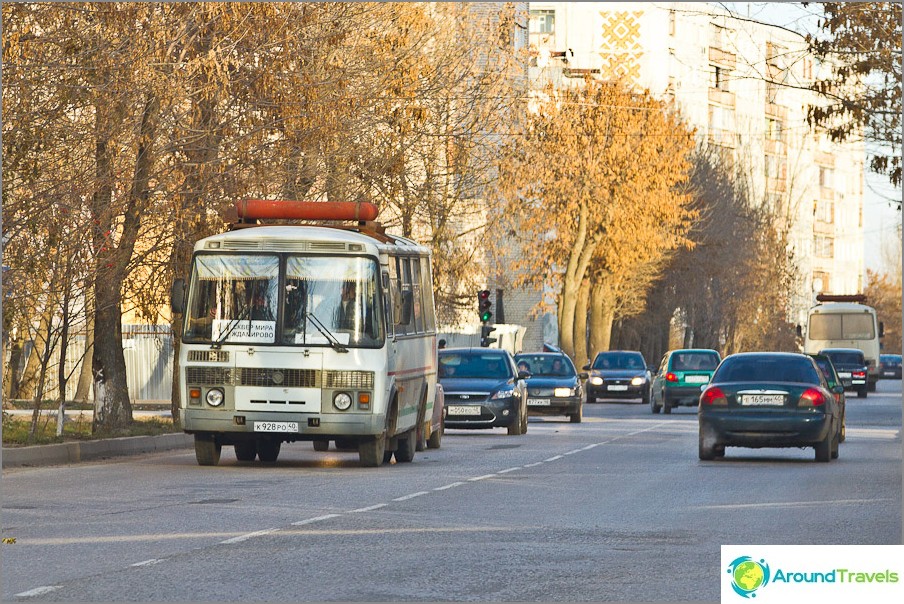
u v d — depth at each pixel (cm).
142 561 2931
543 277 17162
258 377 5638
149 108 6481
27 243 6197
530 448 7144
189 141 6656
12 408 10538
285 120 7225
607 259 16888
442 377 8488
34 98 6034
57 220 6194
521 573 2809
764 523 3731
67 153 6256
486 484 4928
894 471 5628
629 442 7681
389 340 5766
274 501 4256
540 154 13075
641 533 3491
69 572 2778
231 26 6881
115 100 6253
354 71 7844
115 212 6469
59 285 6431
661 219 16725
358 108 7988
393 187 10050
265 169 7331
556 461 6172
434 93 10350
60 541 3256
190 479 5100
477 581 2700
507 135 11756
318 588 2600
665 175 16762
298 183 7912
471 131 11012
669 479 5194
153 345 13350
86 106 6378
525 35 18300
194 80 6794
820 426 6006
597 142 16538
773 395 6047
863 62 6944
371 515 3859
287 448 7300
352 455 6700
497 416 8244
